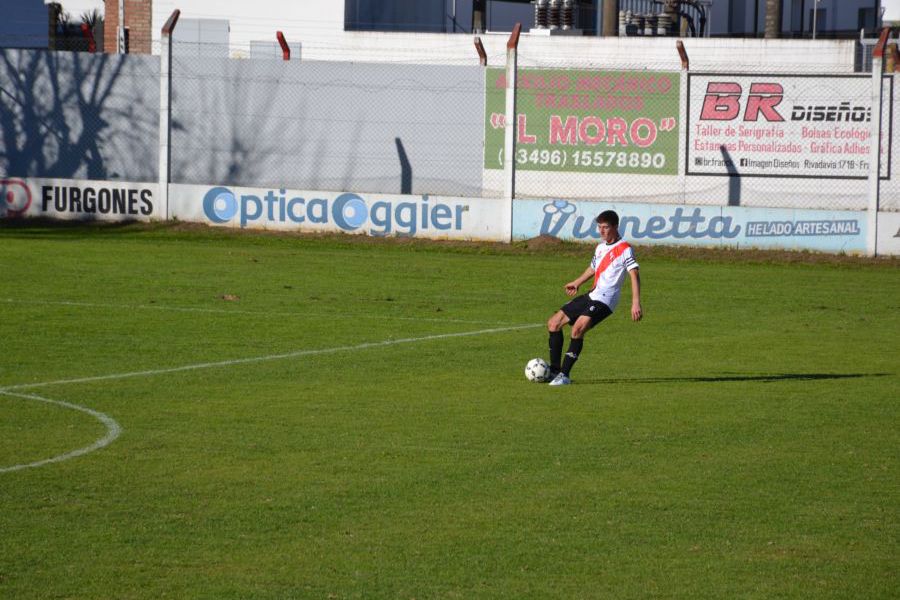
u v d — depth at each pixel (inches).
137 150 4104.3
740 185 3860.7
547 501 1141.7
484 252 3690.9
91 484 1175.6
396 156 4045.3
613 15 4793.3
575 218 3806.6
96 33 6038.4
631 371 1884.8
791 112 3796.8
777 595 910.4
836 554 1003.3
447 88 4001.0
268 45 5073.8
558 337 1770.4
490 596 897.5
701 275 3262.8
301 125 4060.0
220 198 3996.1
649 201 3919.8
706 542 1029.2
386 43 4921.3
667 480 1224.8
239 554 979.9
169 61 3959.2
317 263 3272.6
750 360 2004.2
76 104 4111.7
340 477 1213.7
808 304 2743.6
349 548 998.4
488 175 4010.8
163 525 1051.9
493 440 1385.3
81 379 1708.9
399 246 3762.3
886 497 1173.1
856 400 1664.6
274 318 2329.0
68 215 4052.7
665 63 4227.4
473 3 5753.0
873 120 3599.9
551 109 3949.3
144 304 2455.7
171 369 1801.2
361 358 1937.7
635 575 946.7
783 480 1231.5
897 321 2501.2
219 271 3021.7
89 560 961.5
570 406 1593.3
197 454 1296.8
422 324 2311.8
